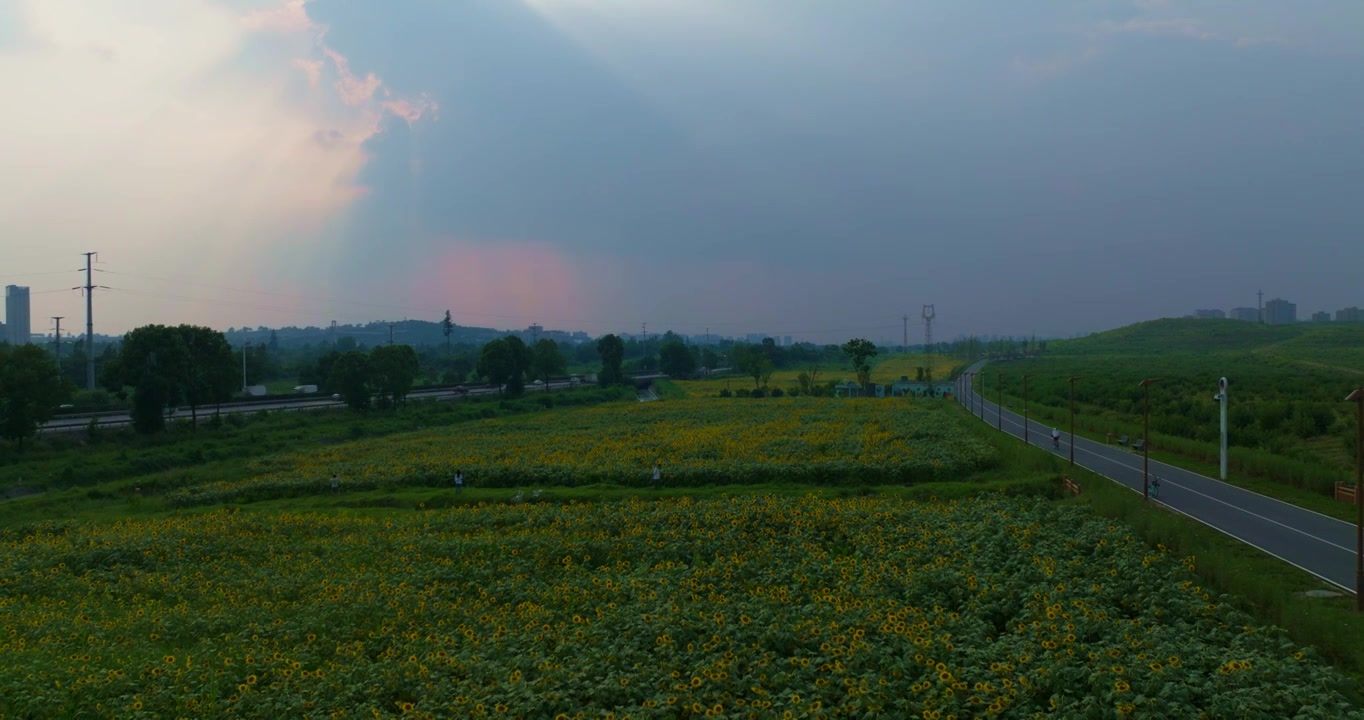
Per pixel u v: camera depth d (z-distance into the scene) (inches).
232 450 2471.7
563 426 2891.2
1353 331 7086.6
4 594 1053.8
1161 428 2368.4
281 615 887.7
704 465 1771.7
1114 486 1360.7
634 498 1521.9
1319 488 1457.9
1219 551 991.0
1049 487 1504.7
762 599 806.5
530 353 4431.6
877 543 1063.6
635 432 2559.1
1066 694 573.6
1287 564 989.8
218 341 2763.3
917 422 2549.2
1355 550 1053.8
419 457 2132.1
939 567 907.4
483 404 3779.5
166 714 622.8
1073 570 884.0
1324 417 2213.3
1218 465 1782.7
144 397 2492.6
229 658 716.0
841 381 4953.3
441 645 727.1
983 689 564.4
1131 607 786.8
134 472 2171.5
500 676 631.8
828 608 755.4
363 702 611.5
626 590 896.3
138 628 868.0
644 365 6776.6
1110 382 3939.5
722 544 1104.8
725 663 613.6
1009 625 740.0
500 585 952.3
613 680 600.1
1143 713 532.7
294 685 649.0
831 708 548.4
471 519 1363.2
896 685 583.2
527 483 1749.5
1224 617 751.1
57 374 2272.4
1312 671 610.9
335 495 1738.4
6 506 1734.7
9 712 627.2
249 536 1331.2
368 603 872.9
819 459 1831.9
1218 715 543.5
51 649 789.9
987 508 1268.5
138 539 1299.2
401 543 1200.2
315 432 2851.9
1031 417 3006.9
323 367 4138.8
